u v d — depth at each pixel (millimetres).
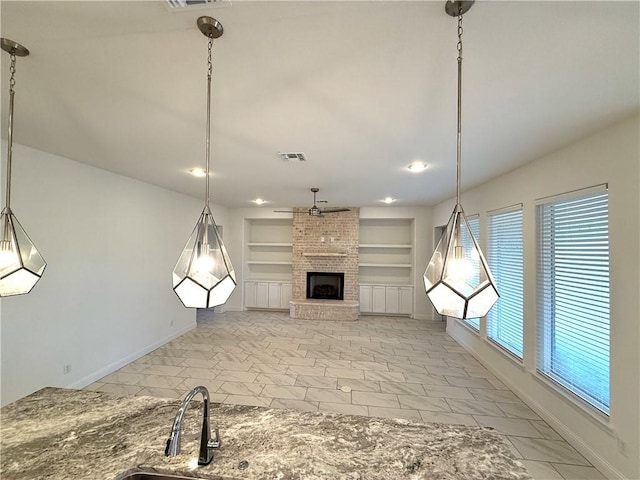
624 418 2008
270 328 6027
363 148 2734
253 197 5746
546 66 1475
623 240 2053
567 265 2648
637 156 1963
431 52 1381
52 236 3053
